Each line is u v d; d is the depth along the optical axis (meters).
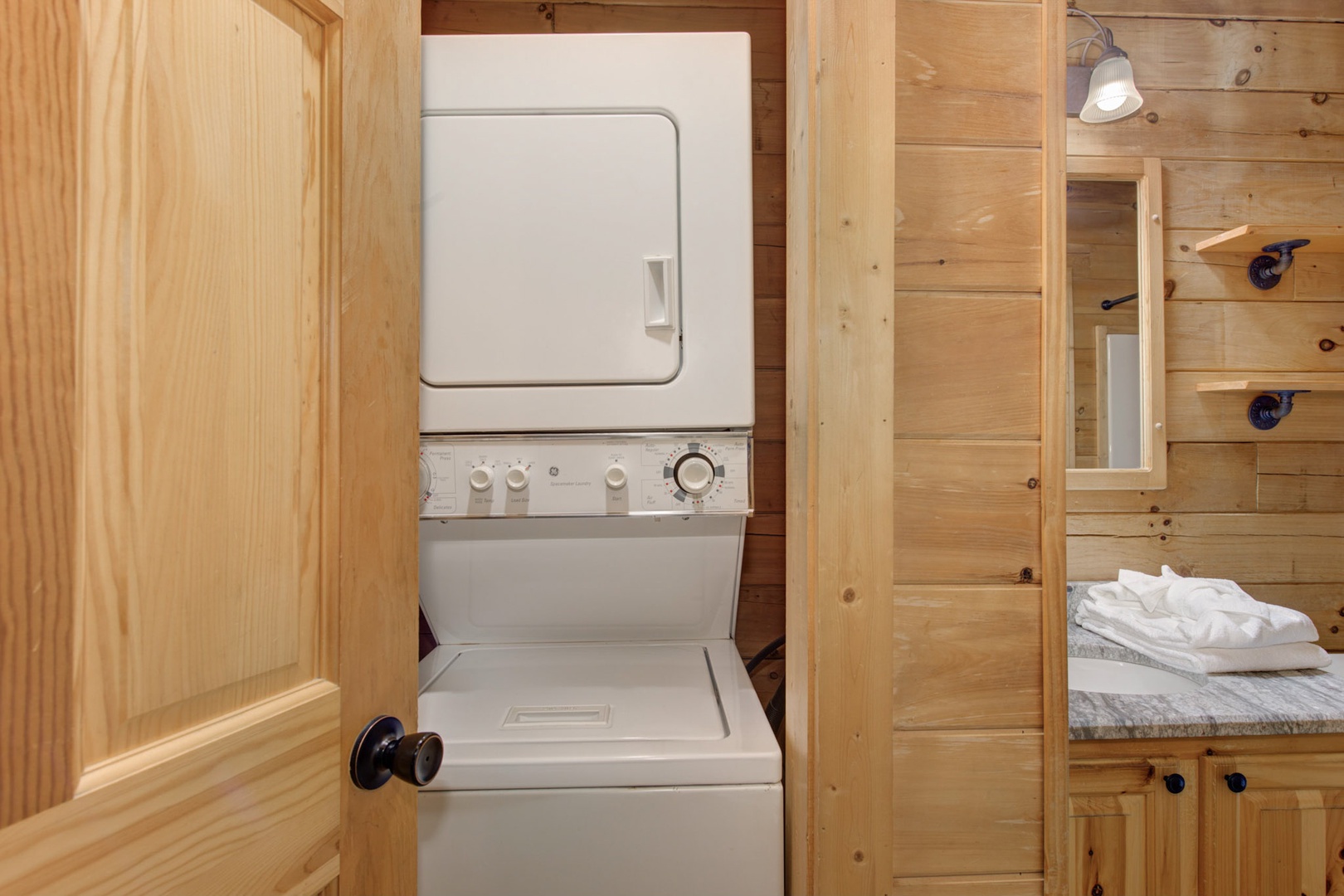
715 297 1.02
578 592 1.16
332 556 0.56
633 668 1.11
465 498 1.03
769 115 1.41
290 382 0.53
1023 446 0.90
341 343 0.57
